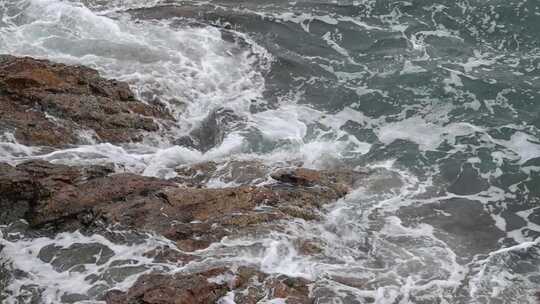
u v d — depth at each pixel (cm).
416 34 1578
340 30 1587
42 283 828
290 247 908
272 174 1055
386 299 852
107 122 1126
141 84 1267
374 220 1013
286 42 1523
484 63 1481
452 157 1208
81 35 1395
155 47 1409
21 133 1050
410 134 1270
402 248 960
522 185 1148
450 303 863
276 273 856
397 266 920
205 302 793
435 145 1241
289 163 1132
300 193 1017
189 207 938
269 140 1201
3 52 1284
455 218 1048
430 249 965
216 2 1653
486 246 992
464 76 1434
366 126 1290
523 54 1512
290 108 1317
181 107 1256
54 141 1062
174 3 1631
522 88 1401
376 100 1362
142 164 1071
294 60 1463
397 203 1063
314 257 908
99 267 849
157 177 1029
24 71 1142
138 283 815
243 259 868
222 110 1273
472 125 1299
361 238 968
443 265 933
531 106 1355
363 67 1462
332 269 891
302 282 852
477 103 1359
